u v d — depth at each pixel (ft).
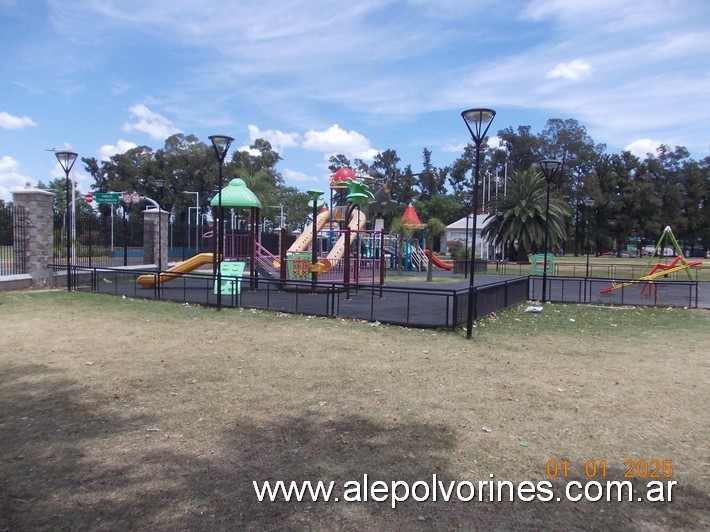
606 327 37.91
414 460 14.03
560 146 255.50
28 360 23.97
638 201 249.55
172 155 224.33
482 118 31.14
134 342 28.37
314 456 14.08
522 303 51.01
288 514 11.10
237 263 58.23
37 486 12.05
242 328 33.24
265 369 23.24
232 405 18.16
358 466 13.56
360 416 17.33
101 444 14.56
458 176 310.24
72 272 58.39
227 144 43.39
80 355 25.09
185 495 11.77
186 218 226.17
